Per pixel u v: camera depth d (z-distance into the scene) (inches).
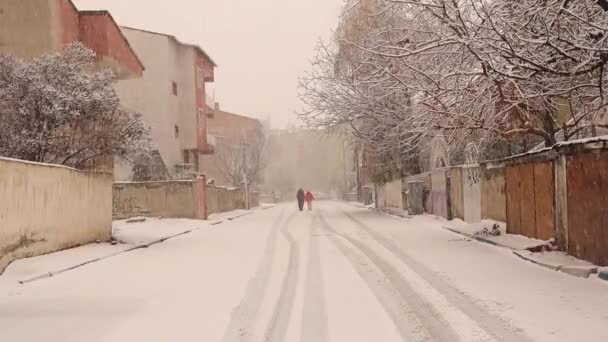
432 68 598.9
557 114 655.1
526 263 430.0
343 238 676.1
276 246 610.5
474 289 336.8
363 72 847.1
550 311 277.3
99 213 611.5
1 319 284.8
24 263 434.3
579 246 421.7
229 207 1549.0
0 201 417.7
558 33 418.0
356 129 1215.6
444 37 504.1
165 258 521.0
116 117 668.7
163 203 1085.8
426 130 687.1
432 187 1004.6
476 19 514.3
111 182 646.5
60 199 516.1
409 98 834.8
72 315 292.7
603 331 240.1
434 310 289.9
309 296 333.1
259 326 266.1
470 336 241.0
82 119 642.8
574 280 354.3
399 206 1264.8
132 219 983.6
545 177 503.8
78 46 678.5
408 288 350.3
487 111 571.5
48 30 775.1
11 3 756.0
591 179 398.9
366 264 455.5
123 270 446.3
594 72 474.0
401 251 530.9
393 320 273.4
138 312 298.5
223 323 272.7
